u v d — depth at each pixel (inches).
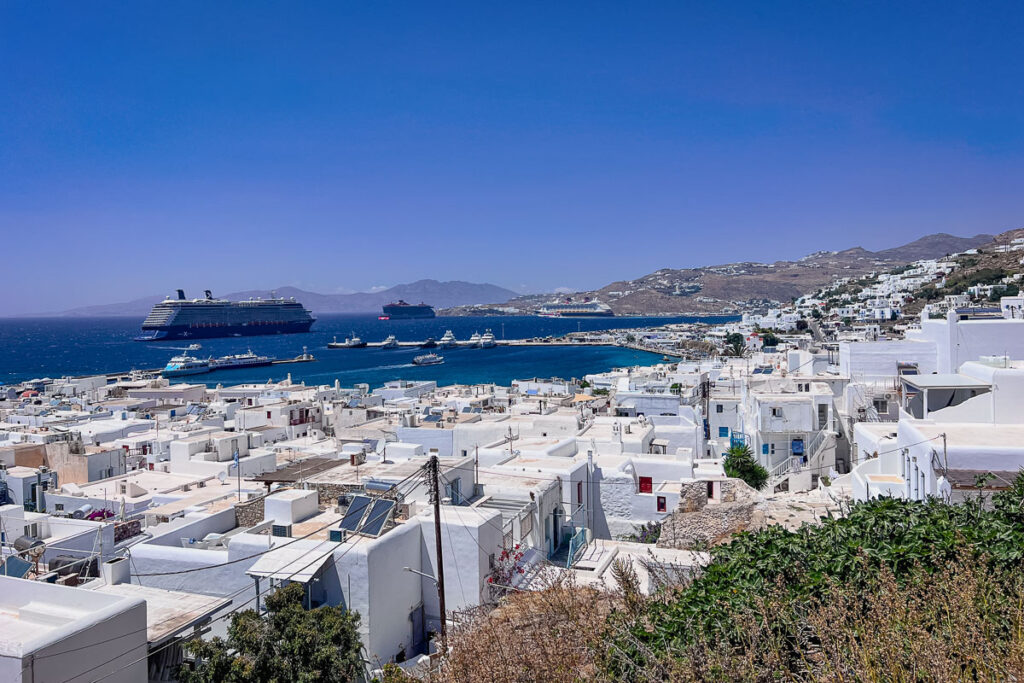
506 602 906.7
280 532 1066.7
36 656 618.8
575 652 575.2
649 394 3139.8
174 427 3132.4
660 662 475.8
